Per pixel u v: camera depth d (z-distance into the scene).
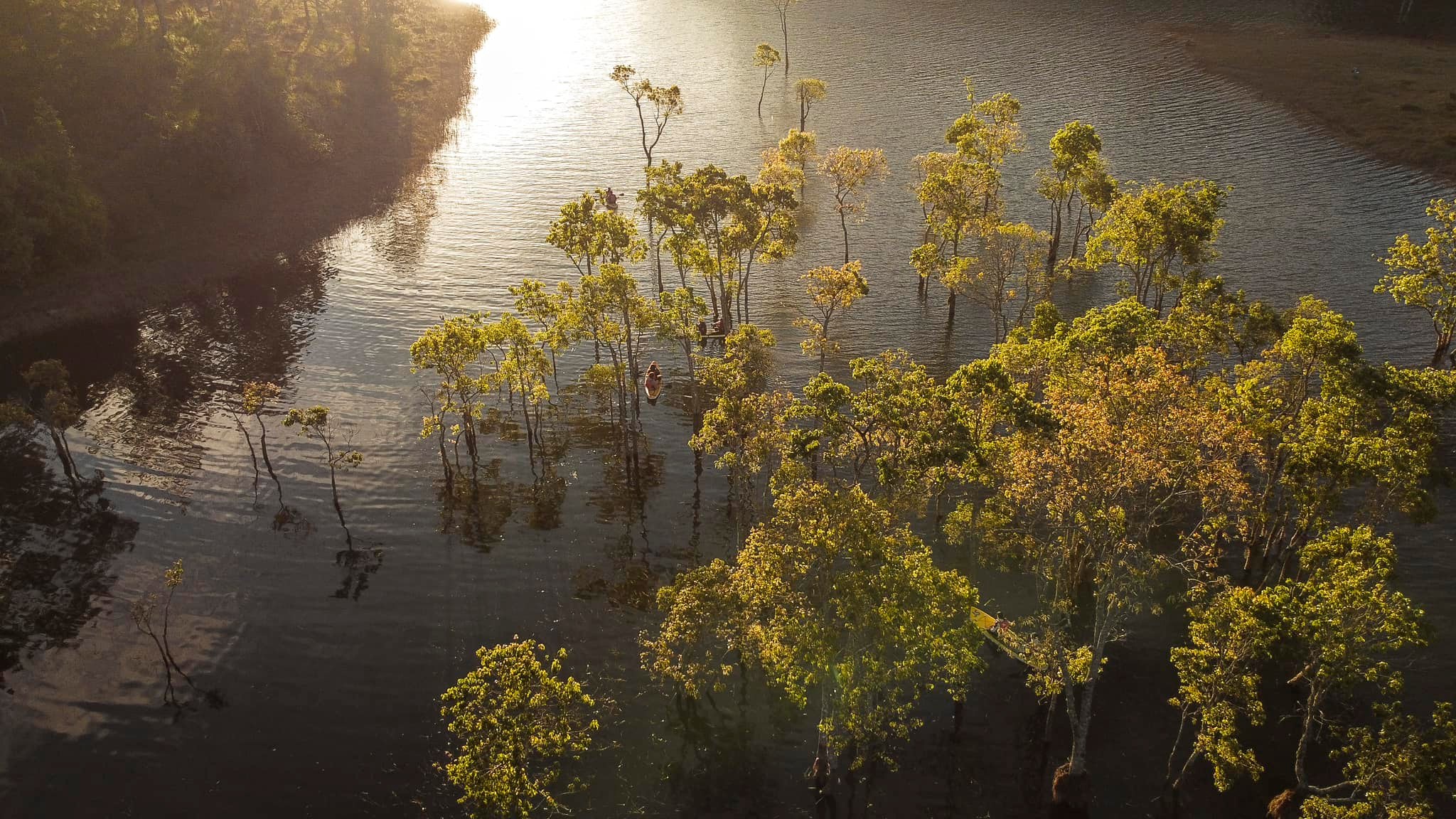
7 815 53.69
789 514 48.72
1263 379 69.50
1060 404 60.66
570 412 92.50
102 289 112.94
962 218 103.44
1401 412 63.69
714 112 176.75
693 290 115.75
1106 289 111.31
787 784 55.44
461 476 82.88
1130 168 142.25
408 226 134.00
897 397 61.97
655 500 79.75
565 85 194.88
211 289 116.31
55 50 135.62
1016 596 68.38
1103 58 196.12
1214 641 51.69
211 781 55.75
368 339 105.12
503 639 65.69
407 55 192.75
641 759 57.03
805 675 50.75
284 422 77.50
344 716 59.88
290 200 137.00
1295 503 66.25
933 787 55.03
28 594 69.62
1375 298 105.81
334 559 73.38
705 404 93.00
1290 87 172.25
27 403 92.00
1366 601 47.25
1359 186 134.62
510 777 46.00
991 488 77.81
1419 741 45.06
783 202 106.75
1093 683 52.34
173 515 78.06
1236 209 128.25
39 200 111.81
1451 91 159.25
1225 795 53.75
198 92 139.00
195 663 63.94
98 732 58.91
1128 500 56.34
